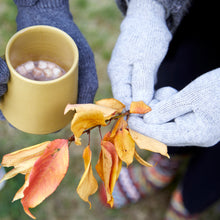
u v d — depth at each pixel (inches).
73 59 17.5
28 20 20.5
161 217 39.0
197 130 18.2
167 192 40.5
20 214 35.1
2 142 38.2
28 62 18.5
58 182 14.9
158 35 21.0
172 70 28.3
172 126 18.6
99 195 38.5
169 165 36.3
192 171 31.6
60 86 16.4
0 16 46.1
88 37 47.5
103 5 50.5
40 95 16.4
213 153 29.0
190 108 18.5
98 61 45.8
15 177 35.7
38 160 14.4
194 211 33.5
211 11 25.2
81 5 50.0
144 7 21.7
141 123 18.5
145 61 20.2
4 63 16.1
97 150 40.3
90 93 21.2
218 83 18.1
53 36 17.7
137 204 39.4
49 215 36.5
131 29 21.1
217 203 39.6
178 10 22.4
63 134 39.4
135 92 19.6
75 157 39.5
